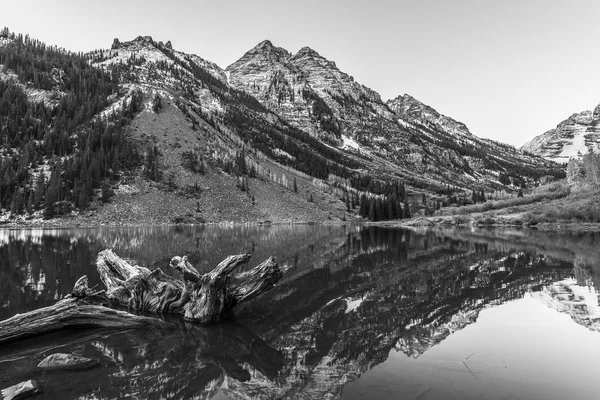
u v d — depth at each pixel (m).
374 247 34.09
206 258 24.33
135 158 105.25
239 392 6.16
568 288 14.62
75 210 81.19
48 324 9.65
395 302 12.70
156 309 12.11
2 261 22.06
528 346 8.05
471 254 27.27
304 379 6.61
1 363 7.73
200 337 9.44
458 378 6.37
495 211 98.38
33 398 6.07
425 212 132.88
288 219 110.88
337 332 9.52
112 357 8.02
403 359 7.42
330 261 24.22
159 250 29.66
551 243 36.19
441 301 12.73
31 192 79.88
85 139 104.00
